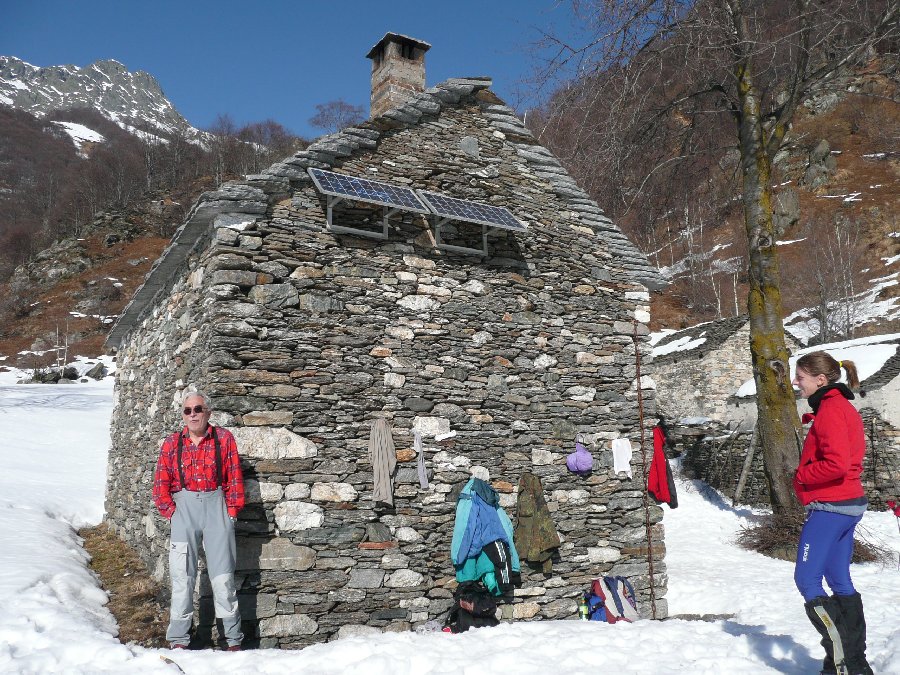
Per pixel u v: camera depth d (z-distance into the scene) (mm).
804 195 57406
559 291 8328
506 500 7469
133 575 7777
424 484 6918
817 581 3639
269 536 6125
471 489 6965
